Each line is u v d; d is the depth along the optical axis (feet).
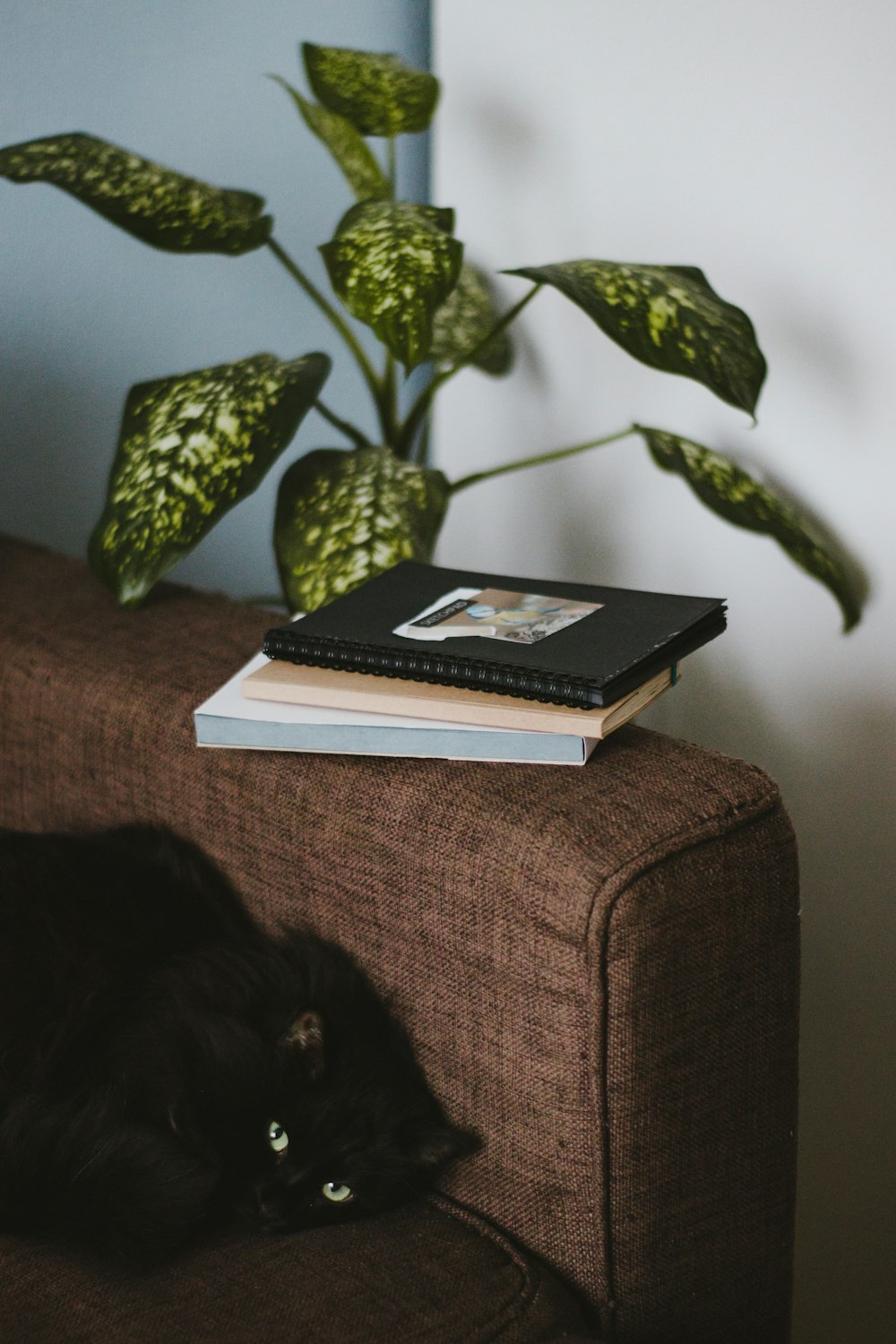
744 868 2.46
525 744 2.57
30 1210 2.52
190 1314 2.30
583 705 2.45
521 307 4.05
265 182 5.17
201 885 3.11
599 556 4.92
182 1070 2.80
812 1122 4.52
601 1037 2.35
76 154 3.61
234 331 5.27
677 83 4.12
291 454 5.52
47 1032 2.86
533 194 4.74
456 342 4.71
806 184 3.84
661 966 2.36
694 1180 2.56
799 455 4.09
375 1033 2.81
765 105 3.89
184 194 3.61
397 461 3.75
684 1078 2.47
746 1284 2.73
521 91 4.67
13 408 4.83
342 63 3.95
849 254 3.77
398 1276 2.45
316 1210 2.71
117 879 3.09
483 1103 2.63
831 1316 4.51
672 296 3.43
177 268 5.04
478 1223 2.66
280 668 2.82
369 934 2.77
